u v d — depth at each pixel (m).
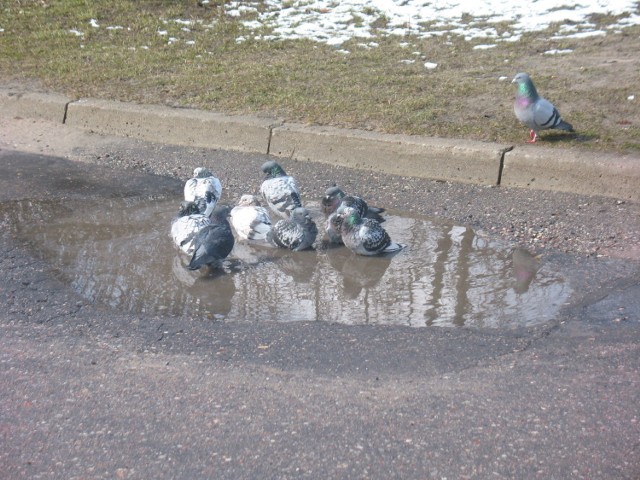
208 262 4.75
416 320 4.41
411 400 3.96
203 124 6.00
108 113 6.19
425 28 7.39
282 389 4.02
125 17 7.75
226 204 5.35
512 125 5.80
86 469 3.66
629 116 5.83
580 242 4.91
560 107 5.98
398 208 5.31
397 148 5.64
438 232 5.09
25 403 3.97
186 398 3.99
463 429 3.86
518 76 5.52
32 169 5.74
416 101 6.12
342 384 4.04
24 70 6.86
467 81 6.40
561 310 4.43
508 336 4.28
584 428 3.85
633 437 3.80
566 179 5.38
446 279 4.71
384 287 4.68
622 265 4.71
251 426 3.88
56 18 7.77
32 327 4.35
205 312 4.48
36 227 5.12
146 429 3.88
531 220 5.12
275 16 7.74
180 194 5.47
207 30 7.52
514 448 3.74
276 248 5.03
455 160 5.55
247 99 6.26
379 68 6.70
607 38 7.02
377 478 3.57
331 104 6.14
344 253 4.98
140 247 4.97
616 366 4.09
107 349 4.22
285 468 3.64
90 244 4.98
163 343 4.26
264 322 4.40
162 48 7.22
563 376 4.05
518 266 4.77
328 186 5.53
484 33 7.25
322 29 7.46
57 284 4.65
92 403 3.97
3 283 4.63
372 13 7.69
